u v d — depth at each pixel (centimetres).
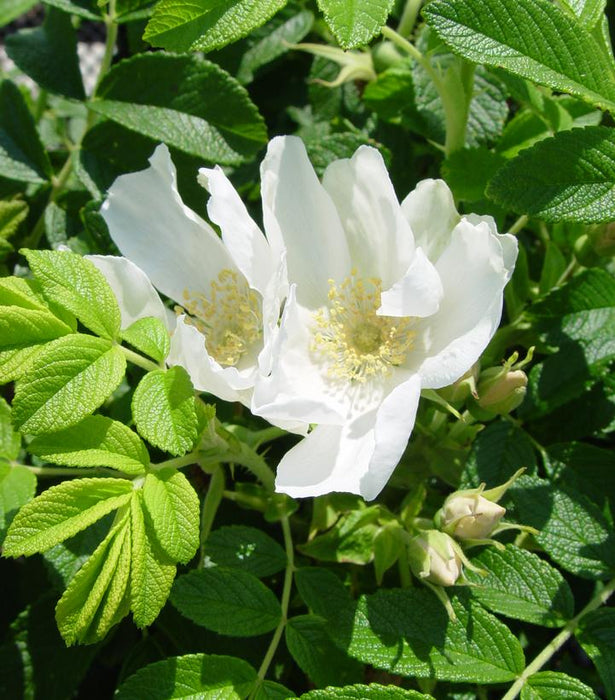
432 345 29
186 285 31
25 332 26
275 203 29
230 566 31
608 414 35
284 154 29
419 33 42
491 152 35
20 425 25
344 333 31
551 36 27
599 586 35
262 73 43
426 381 28
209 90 35
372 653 28
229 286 31
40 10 65
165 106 35
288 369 30
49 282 26
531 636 37
